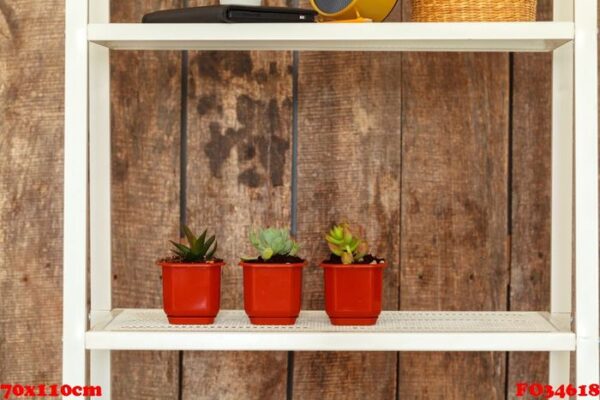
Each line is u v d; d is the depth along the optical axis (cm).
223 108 158
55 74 158
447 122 158
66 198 129
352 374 158
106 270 147
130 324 137
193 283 135
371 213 158
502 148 158
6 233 158
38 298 158
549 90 157
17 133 158
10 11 158
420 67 158
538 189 157
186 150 158
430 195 158
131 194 158
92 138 146
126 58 158
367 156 158
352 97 158
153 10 158
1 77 158
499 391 158
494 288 158
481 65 158
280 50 151
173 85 158
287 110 158
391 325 137
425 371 158
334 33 128
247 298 136
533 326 137
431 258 158
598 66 154
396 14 157
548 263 157
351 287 135
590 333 127
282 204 158
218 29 128
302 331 129
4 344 159
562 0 146
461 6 131
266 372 159
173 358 159
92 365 148
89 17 141
